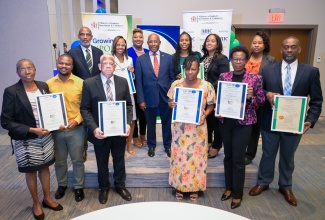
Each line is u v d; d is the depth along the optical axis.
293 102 2.33
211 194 2.79
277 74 2.40
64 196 2.75
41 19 4.91
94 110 2.38
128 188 2.92
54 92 2.41
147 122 3.17
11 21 4.89
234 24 5.23
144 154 3.29
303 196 2.76
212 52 2.91
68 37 6.18
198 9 5.16
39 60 5.07
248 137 2.37
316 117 2.38
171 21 5.22
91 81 2.35
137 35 3.34
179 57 3.08
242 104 2.25
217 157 3.22
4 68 5.07
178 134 2.52
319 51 5.41
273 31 5.43
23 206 2.60
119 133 2.38
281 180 2.67
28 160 2.18
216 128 3.07
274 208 2.54
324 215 2.44
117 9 5.27
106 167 2.61
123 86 2.44
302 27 5.25
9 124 2.09
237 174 2.47
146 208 1.35
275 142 2.57
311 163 3.57
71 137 2.52
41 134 2.15
